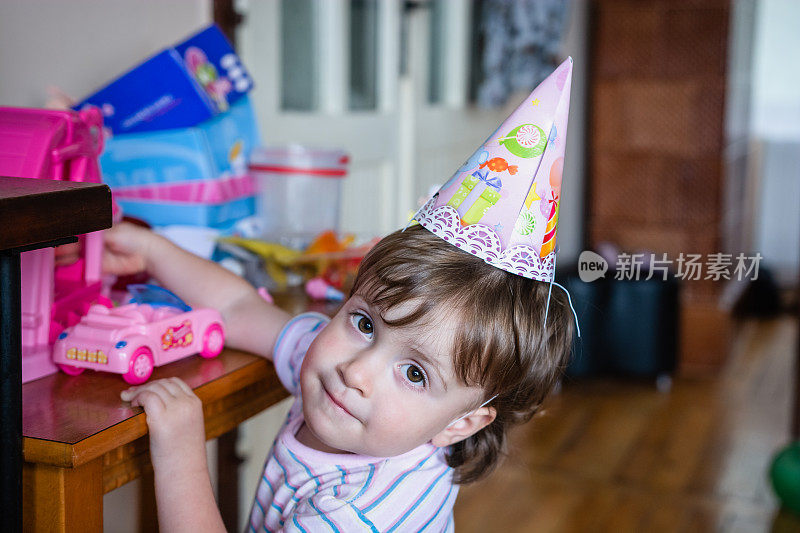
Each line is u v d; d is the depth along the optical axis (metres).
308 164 1.46
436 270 0.82
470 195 0.86
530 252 0.86
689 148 3.54
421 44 2.68
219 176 1.34
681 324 3.52
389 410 0.82
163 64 1.29
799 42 4.80
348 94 2.34
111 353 0.87
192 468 0.82
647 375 3.34
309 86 2.17
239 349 1.03
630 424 2.97
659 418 3.04
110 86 1.30
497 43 2.85
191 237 1.29
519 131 0.86
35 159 0.86
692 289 3.61
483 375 0.84
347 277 1.39
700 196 3.56
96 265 1.00
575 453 2.71
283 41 2.03
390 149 2.57
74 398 0.84
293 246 1.42
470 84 3.02
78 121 0.90
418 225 0.89
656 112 3.57
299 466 0.91
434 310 0.81
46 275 0.89
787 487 2.31
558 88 0.87
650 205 3.63
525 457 2.66
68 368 0.90
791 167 4.58
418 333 0.81
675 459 2.69
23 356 0.87
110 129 1.31
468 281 0.82
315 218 1.49
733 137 3.74
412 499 0.88
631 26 3.54
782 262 4.68
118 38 1.47
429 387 0.83
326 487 0.87
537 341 0.87
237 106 1.43
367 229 2.51
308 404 0.86
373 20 2.42
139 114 1.31
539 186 0.86
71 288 0.98
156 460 0.81
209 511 0.82
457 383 0.83
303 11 2.10
